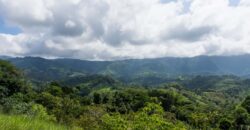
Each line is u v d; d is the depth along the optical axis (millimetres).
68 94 134500
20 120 5602
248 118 102188
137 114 17578
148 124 16469
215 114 97438
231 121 95438
